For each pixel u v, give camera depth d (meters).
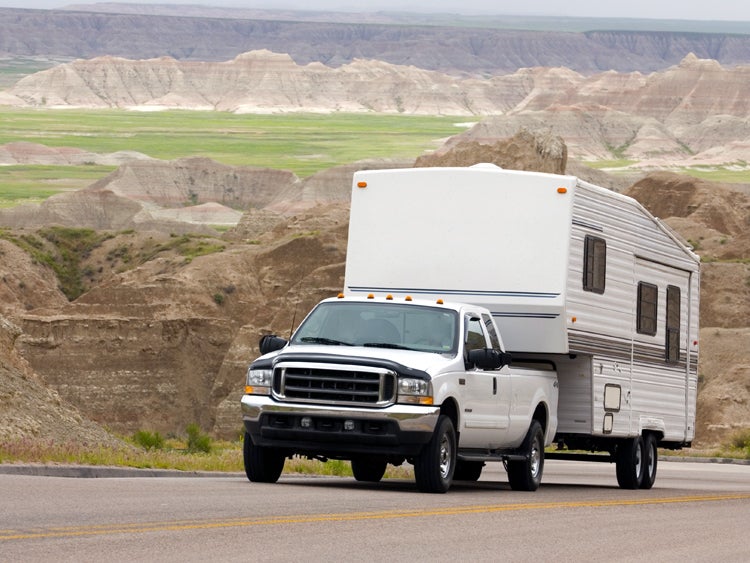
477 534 27.22
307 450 35.56
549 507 34.56
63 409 52.44
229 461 50.25
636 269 48.19
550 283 41.47
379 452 34.69
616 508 36.06
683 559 25.23
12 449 38.81
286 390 35.41
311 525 26.83
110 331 185.88
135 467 41.84
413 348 36.53
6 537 23.05
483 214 42.50
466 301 42.38
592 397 44.28
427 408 34.69
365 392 34.75
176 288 194.00
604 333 45.00
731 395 159.25
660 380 50.97
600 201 44.50
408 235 43.34
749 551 27.12
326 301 38.25
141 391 182.25
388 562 22.55
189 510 28.27
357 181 44.28
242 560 21.88
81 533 23.98
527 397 40.97
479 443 38.38
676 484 59.12
